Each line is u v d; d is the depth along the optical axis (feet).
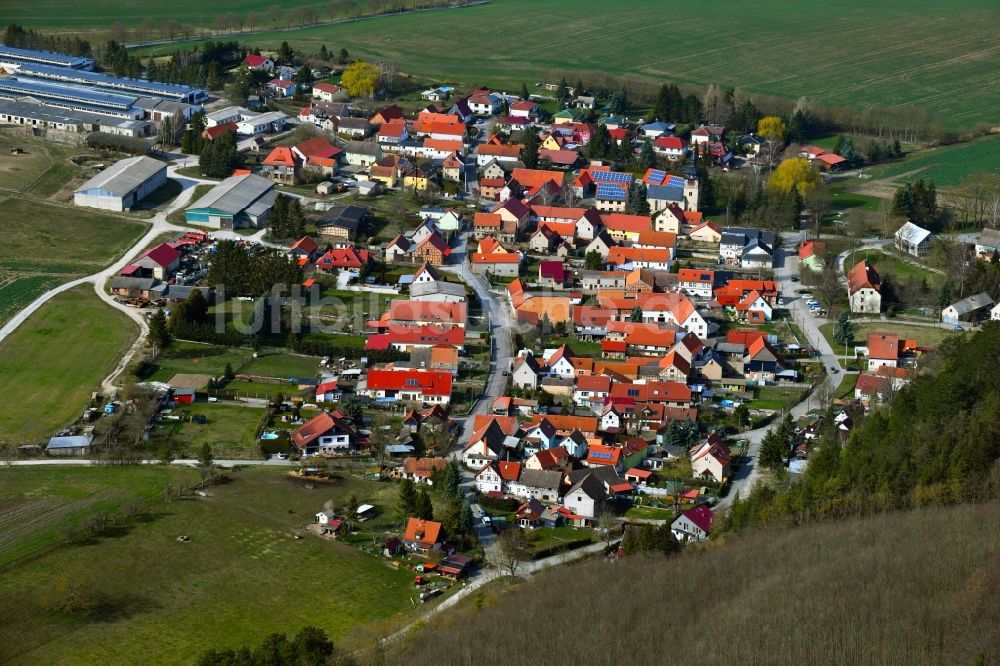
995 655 620.08
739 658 637.71
